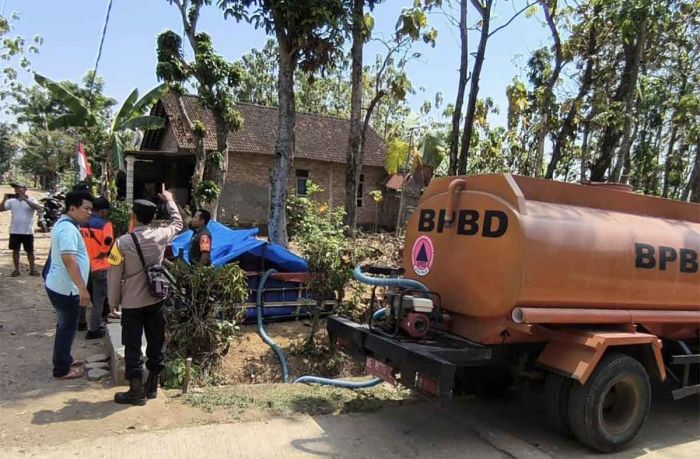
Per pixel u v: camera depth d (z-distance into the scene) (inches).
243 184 974.4
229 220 957.2
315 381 244.8
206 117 969.5
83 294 211.0
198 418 189.6
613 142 536.7
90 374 225.3
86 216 220.2
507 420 214.7
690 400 256.5
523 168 917.8
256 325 330.3
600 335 180.1
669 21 496.4
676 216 234.1
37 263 491.5
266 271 343.0
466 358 180.9
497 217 183.9
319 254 311.9
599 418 182.4
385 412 212.2
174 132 898.7
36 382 217.8
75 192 217.3
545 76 659.4
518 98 666.2
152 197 1090.1
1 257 519.5
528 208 182.9
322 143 1091.3
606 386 183.0
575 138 729.0
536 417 219.5
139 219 200.1
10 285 398.6
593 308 191.2
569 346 185.9
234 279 276.2
